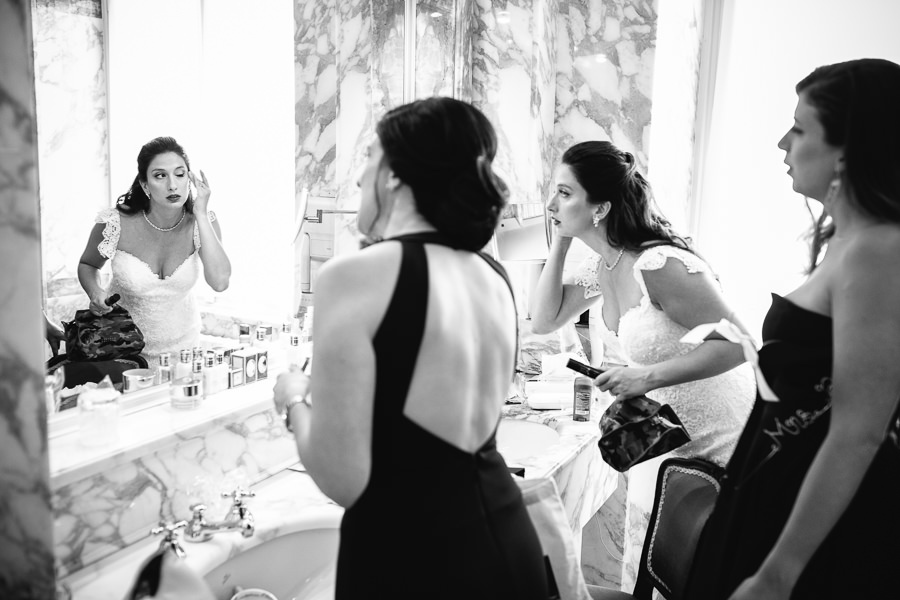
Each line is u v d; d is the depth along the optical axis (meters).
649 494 2.47
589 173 1.69
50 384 1.23
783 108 2.48
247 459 1.53
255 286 1.74
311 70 1.86
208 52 1.55
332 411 0.87
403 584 0.90
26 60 0.81
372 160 1.00
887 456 1.01
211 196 1.58
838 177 1.06
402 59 2.19
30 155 0.82
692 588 1.28
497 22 2.44
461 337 0.93
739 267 2.61
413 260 0.92
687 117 2.59
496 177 0.98
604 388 1.63
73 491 1.18
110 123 1.35
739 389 1.73
